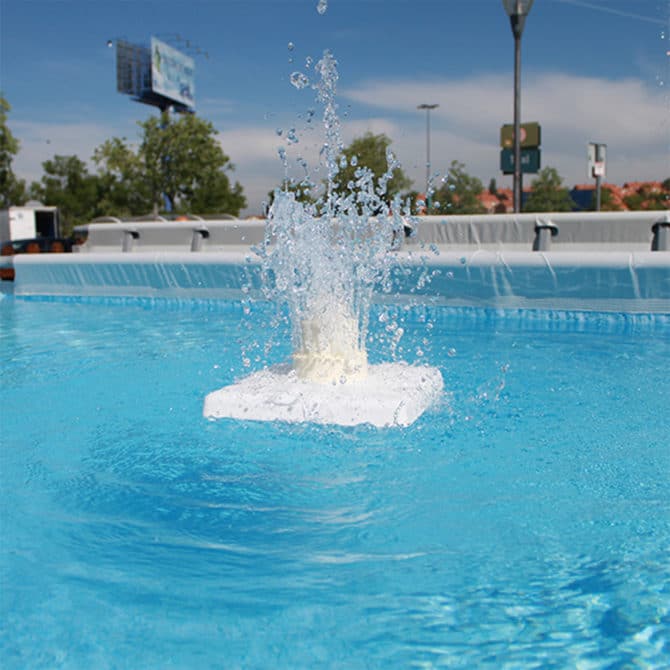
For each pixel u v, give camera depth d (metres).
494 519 1.64
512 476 1.90
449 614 1.26
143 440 2.27
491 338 4.17
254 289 6.02
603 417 2.45
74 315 5.62
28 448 2.21
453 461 2.02
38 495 1.84
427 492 1.80
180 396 2.86
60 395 2.89
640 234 6.23
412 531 1.59
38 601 1.32
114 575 1.41
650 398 2.70
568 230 6.45
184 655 1.15
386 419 2.37
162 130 28.88
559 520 1.63
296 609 1.28
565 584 1.35
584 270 4.83
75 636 1.21
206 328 4.80
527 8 9.01
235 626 1.23
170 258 6.33
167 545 1.54
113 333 4.62
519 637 1.19
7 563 1.47
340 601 1.30
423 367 2.98
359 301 2.84
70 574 1.42
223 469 2.00
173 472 1.98
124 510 1.74
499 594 1.32
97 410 2.65
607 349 3.77
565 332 4.37
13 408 2.70
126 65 37.44
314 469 1.98
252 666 1.12
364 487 1.85
